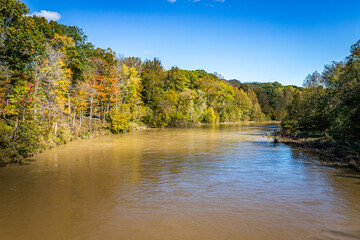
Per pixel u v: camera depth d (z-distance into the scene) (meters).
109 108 43.56
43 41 21.97
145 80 60.75
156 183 10.40
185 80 85.50
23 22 19.00
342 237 5.76
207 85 86.00
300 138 26.69
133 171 12.63
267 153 18.45
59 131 25.20
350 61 21.67
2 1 16.92
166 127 57.84
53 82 23.14
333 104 27.03
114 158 16.38
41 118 21.00
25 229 6.26
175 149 20.70
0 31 16.72
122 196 8.74
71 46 29.11
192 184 10.26
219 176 11.59
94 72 35.94
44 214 7.19
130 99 50.31
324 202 8.10
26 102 18.80
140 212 7.27
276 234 5.90
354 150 16.48
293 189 9.54
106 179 11.07
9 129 16.72
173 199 8.41
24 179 11.11
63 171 12.65
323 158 16.05
